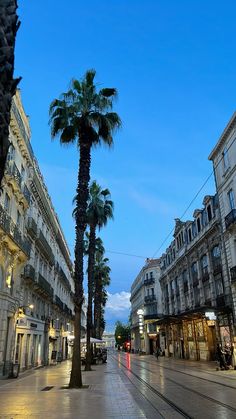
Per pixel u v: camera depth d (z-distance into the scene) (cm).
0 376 2066
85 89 1959
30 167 2791
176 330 4778
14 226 2205
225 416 874
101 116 1917
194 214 3872
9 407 1035
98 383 1717
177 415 899
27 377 2131
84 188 1856
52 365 3509
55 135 1991
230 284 2869
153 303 7138
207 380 1759
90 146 1936
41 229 3472
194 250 3947
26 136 2552
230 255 2911
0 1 409
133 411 959
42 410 980
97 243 4584
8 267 2209
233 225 2769
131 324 10194
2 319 2084
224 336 2995
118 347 12425
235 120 2744
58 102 1977
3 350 2131
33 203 3048
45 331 3541
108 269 5069
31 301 2981
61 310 4603
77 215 1831
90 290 2980
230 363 2505
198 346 3731
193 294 4034
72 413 934
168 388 1477
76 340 1645
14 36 423
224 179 2984
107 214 3400
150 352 6956
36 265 3180
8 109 411
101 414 918
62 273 4825
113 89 2017
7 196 2212
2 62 402
